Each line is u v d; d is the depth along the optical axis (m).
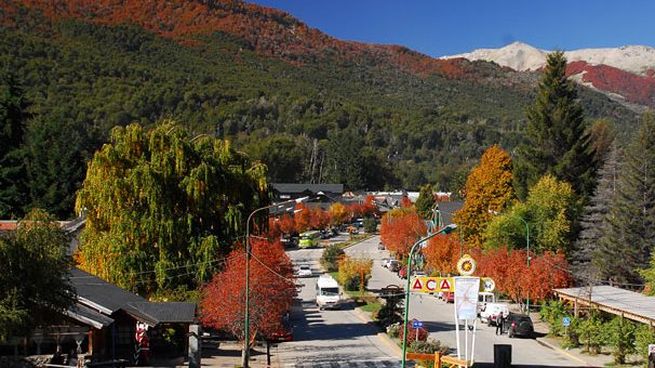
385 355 38.69
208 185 44.88
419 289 27.94
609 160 69.56
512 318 44.97
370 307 60.66
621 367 33.47
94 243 43.56
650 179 55.66
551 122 73.19
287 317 49.81
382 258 102.56
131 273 42.84
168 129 46.66
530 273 51.53
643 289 52.53
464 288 27.20
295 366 35.41
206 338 44.09
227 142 48.59
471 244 71.94
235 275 39.91
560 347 40.28
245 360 34.28
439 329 48.25
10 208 81.75
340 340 44.97
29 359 29.14
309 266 94.00
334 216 144.12
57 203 82.56
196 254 43.75
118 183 43.31
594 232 59.72
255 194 47.50
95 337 32.78
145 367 33.22
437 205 102.88
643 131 59.12
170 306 36.59
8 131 85.62
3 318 20.84
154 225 43.25
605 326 37.56
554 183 64.69
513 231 61.22
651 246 54.50
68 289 24.30
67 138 91.38
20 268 21.98
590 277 51.62
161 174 43.88
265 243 44.28
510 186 73.44
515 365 25.33
